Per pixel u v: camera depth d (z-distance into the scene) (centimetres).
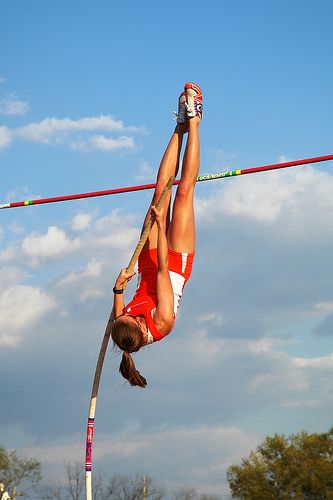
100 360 701
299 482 3988
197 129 731
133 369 670
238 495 4122
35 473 4103
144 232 687
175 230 713
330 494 3838
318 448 4069
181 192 717
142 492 4247
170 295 679
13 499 3894
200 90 745
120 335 656
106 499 4225
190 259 716
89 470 695
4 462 4025
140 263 723
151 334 674
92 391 704
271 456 4119
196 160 720
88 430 702
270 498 4009
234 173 1024
